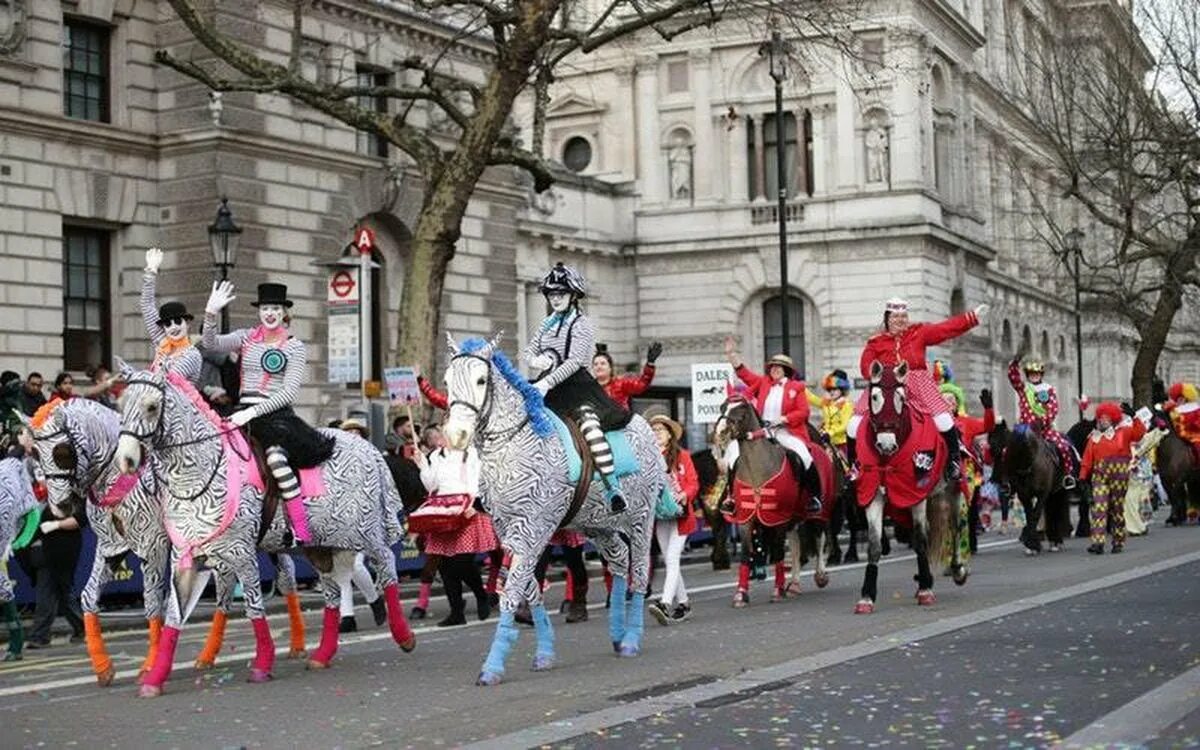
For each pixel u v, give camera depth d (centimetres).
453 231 2839
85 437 1327
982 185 7425
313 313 3750
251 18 3578
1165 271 4659
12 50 3222
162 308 1417
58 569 1817
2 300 3203
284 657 1564
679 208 6638
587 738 1041
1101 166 4203
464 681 1343
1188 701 1088
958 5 7194
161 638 1316
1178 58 3844
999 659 1338
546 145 6950
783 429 2014
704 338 6588
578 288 1409
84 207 3388
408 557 2595
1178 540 3127
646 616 1906
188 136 3528
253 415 1363
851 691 1196
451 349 1300
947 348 6719
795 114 6538
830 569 2655
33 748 1072
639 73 6769
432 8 2827
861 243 6338
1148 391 4816
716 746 998
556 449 1331
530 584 1366
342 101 2905
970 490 2488
